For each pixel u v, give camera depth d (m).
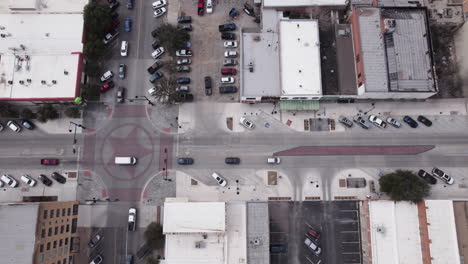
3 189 77.00
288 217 75.81
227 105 81.75
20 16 79.75
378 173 77.94
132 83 82.81
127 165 78.56
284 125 80.62
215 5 86.12
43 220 62.03
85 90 77.56
